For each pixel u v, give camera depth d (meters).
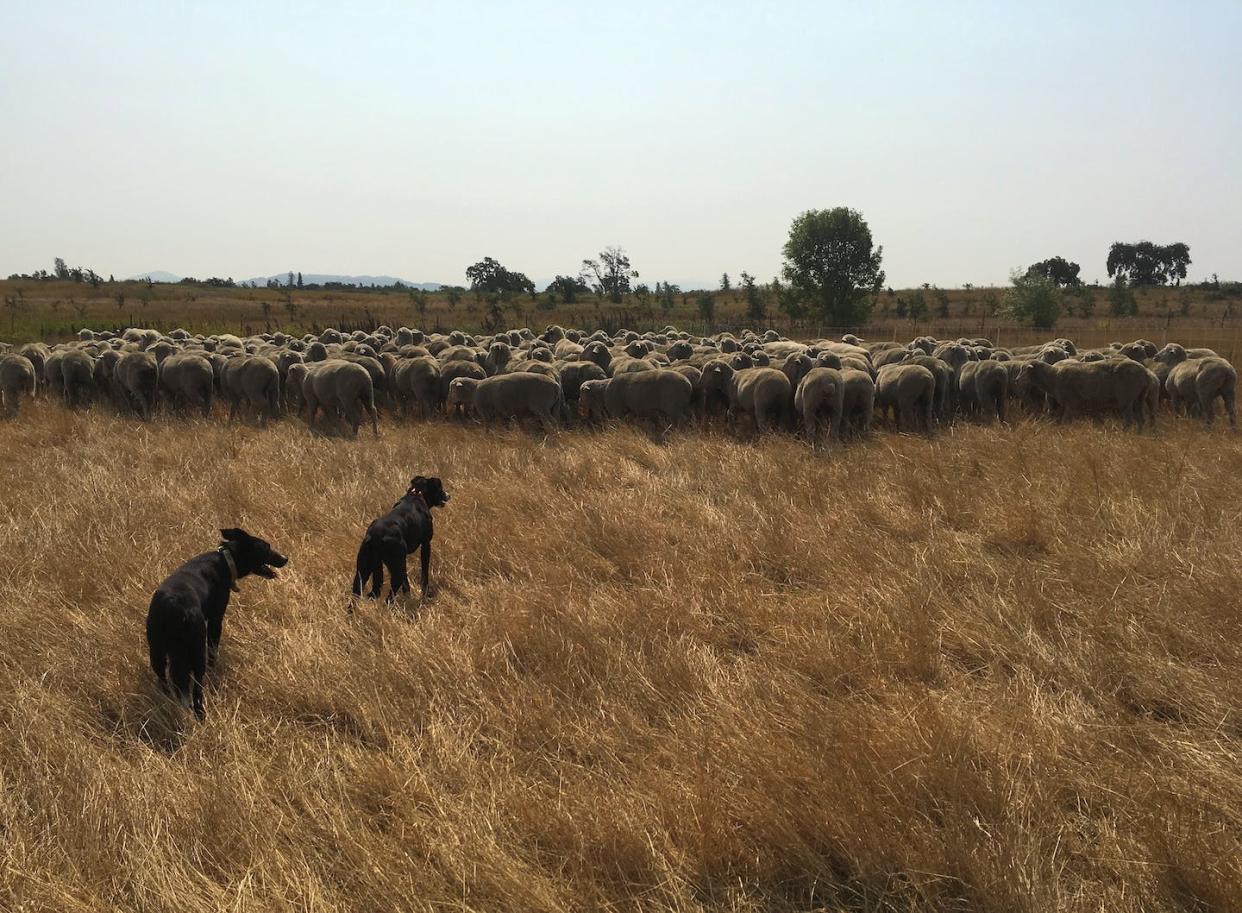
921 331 49.81
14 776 4.55
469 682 5.50
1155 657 5.70
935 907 3.62
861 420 15.51
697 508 9.52
